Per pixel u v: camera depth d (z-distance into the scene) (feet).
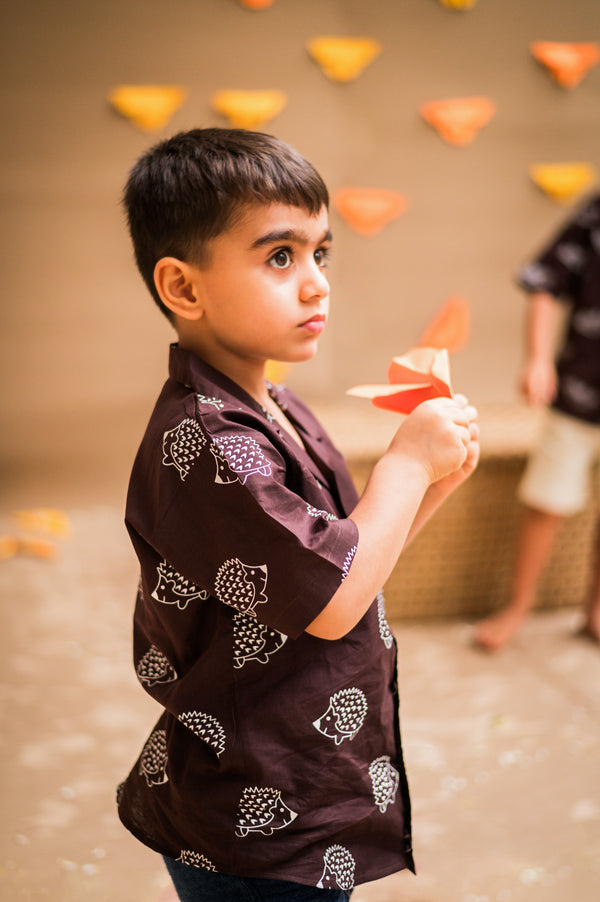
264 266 2.68
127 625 7.50
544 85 9.78
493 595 8.04
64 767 5.79
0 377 9.48
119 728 6.20
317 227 2.75
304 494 2.79
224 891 2.93
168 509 2.67
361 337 10.05
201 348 2.93
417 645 7.46
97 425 9.85
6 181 8.88
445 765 5.94
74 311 9.45
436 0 9.24
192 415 2.68
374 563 2.61
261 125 9.17
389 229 9.79
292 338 2.76
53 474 9.87
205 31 8.86
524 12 9.49
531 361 6.95
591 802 5.62
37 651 7.08
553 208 10.25
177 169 2.72
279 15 8.96
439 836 5.31
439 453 2.78
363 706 2.91
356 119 9.41
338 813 2.88
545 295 7.00
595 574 7.54
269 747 2.78
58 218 9.12
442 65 9.45
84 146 8.95
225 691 2.80
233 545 2.58
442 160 9.75
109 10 8.63
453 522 7.70
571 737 6.26
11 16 8.45
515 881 4.97
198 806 2.86
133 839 5.22
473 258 10.14
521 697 6.74
